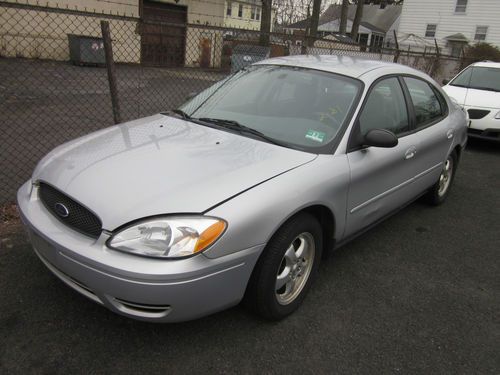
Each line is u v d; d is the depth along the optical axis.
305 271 2.97
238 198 2.41
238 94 3.72
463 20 31.19
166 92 9.20
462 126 5.02
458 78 9.50
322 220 3.06
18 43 15.12
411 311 3.11
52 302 2.84
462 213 5.07
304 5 31.75
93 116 8.27
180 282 2.19
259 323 2.81
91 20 16.56
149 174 2.54
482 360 2.68
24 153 5.75
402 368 2.56
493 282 3.62
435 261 3.88
